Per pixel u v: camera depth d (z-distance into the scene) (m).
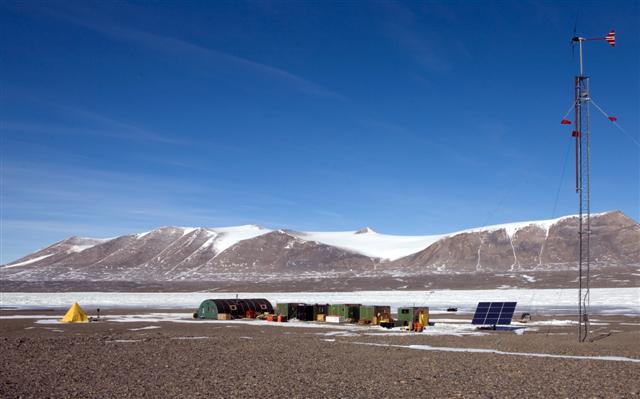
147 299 139.75
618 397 18.38
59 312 79.81
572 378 22.23
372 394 18.86
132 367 25.28
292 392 19.17
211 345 35.59
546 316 68.81
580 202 38.34
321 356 29.72
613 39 37.72
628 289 158.38
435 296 149.88
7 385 20.31
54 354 30.31
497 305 53.75
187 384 20.73
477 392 19.23
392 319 58.97
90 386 20.23
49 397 18.12
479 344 36.62
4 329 49.97
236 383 20.97
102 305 108.81
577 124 37.84
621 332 46.34
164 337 41.50
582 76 38.28
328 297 149.75
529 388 20.00
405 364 26.50
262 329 50.69
